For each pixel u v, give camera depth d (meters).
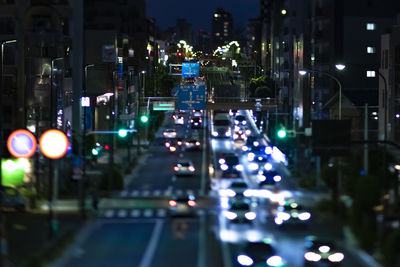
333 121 52.84
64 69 114.06
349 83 141.12
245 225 61.56
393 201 63.75
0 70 65.69
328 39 142.25
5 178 80.06
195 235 57.47
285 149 119.12
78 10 125.94
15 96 102.94
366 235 51.34
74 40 125.75
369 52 141.75
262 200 75.75
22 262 46.47
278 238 55.59
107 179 85.50
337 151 52.91
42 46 104.44
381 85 124.38
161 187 88.19
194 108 131.50
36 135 82.56
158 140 146.12
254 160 115.12
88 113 126.94
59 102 108.56
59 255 50.22
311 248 47.06
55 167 76.50
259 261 45.22
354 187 71.31
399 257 46.09
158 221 64.44
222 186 88.81
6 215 65.50
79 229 60.59
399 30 121.12
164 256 50.03
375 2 141.88
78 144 100.81
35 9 104.19
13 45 103.75
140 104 149.88
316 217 63.38
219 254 50.50
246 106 147.38
